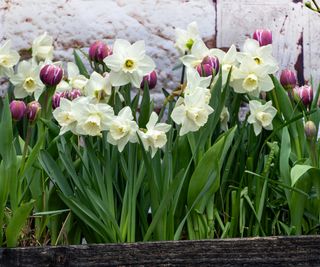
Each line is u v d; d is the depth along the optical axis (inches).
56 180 71.6
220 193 75.0
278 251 68.9
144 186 73.5
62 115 70.7
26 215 69.2
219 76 73.0
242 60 75.1
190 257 68.4
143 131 70.6
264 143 75.3
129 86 74.8
